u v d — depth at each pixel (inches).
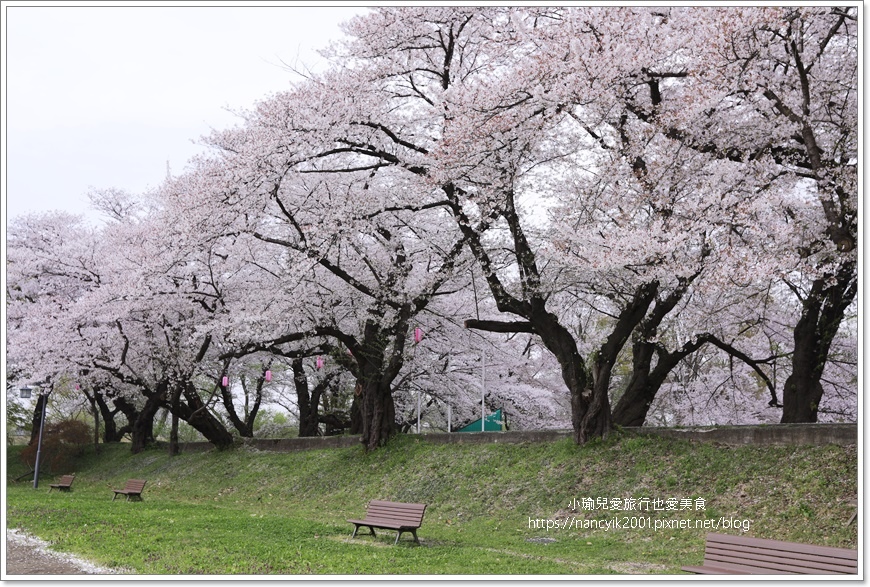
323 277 904.3
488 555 472.4
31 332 1022.4
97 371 1092.5
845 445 513.0
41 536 547.2
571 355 687.1
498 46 658.2
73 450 1385.3
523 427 1286.9
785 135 599.8
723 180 603.5
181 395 1186.6
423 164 721.6
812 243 621.6
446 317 964.0
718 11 517.3
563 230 634.8
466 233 725.3
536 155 679.7
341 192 827.4
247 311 834.2
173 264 796.6
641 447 621.6
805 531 457.4
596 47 565.6
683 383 999.6
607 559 467.8
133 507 731.4
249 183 706.2
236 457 1032.8
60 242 1235.9
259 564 432.1
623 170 617.6
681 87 658.2
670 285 679.1
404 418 1291.8
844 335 864.9
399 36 714.2
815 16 545.6
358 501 751.1
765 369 964.6
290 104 677.3
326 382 1164.5
